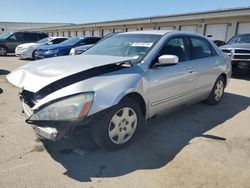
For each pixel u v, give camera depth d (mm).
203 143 3555
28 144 3414
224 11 19656
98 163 2996
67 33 43812
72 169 2863
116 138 3230
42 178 2684
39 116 2750
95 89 2846
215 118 4617
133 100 3330
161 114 3959
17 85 3057
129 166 2947
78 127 2824
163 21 25172
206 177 2744
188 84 4273
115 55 3924
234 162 3057
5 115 4551
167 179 2703
